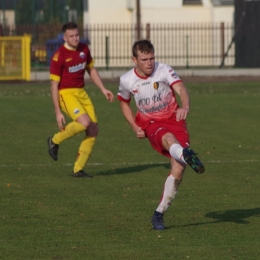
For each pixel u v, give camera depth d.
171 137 22.14
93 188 30.66
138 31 107.44
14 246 21.22
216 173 34.12
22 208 26.58
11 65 97.50
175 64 124.81
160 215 23.14
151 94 23.31
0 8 137.75
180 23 127.44
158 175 33.84
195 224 23.98
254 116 58.28
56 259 19.81
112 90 83.38
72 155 39.94
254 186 30.84
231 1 126.44
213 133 48.59
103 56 122.50
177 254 20.23
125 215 25.36
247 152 40.47
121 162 37.75
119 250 20.70
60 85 33.28
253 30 110.31
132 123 24.00
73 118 33.00
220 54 120.81
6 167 36.09
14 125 53.41
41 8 137.38
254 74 104.50
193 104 67.94
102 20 130.12
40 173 34.41
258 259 19.69
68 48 32.91
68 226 23.72
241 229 23.22
